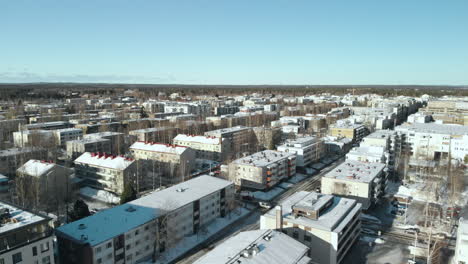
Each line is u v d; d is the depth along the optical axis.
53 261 65.19
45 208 106.19
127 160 124.25
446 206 109.88
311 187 133.75
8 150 148.00
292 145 158.75
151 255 81.06
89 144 161.12
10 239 58.44
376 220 102.50
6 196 105.56
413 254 82.56
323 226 76.69
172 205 86.50
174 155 144.75
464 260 73.81
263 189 126.81
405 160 149.62
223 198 103.06
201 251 83.94
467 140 170.50
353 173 117.44
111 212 82.94
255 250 62.78
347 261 79.69
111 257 71.56
